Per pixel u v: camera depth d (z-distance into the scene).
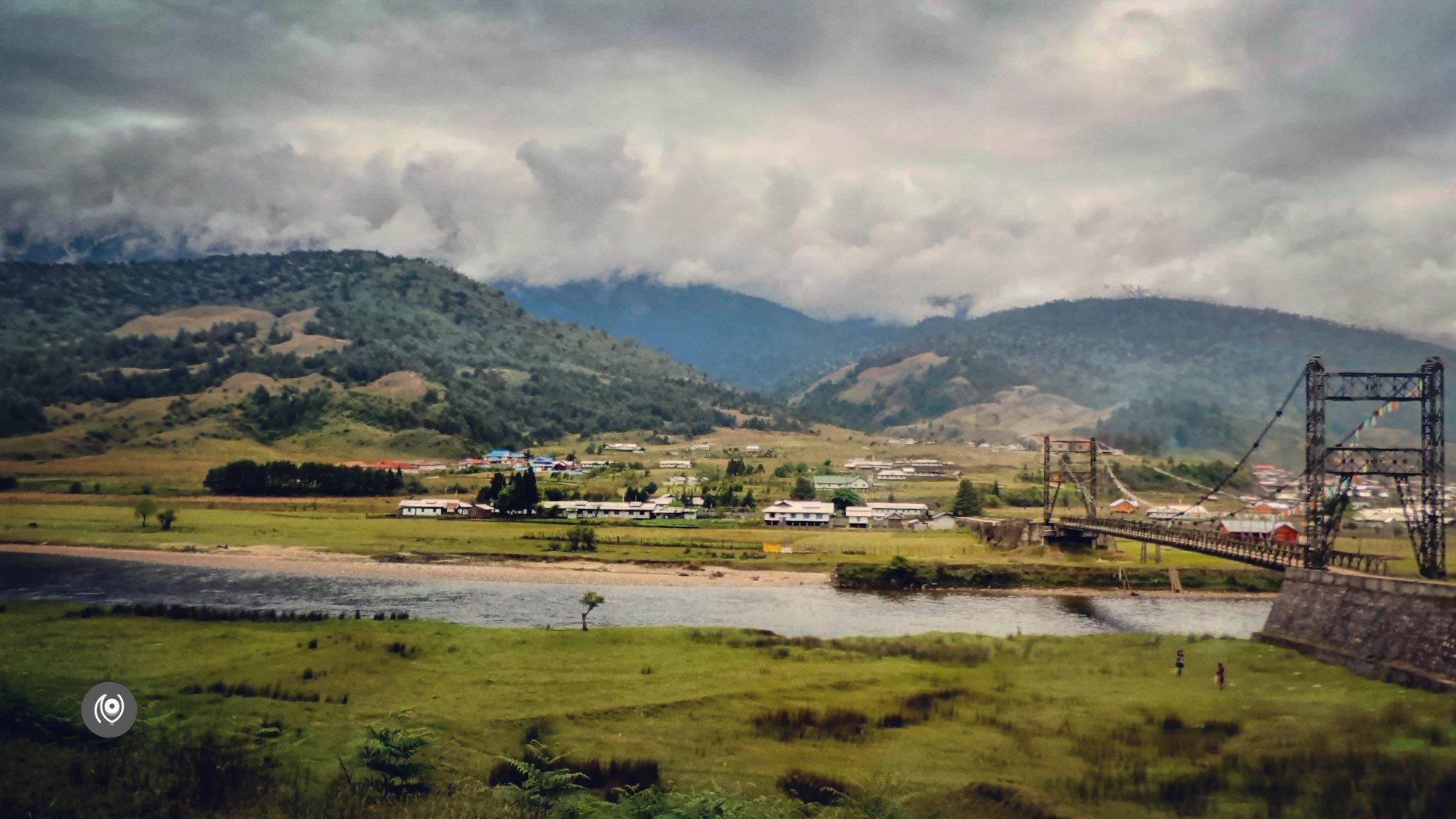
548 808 38.53
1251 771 44.91
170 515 167.88
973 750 49.53
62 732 43.94
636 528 188.75
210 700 54.50
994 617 105.62
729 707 57.12
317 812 35.94
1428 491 86.06
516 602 109.75
